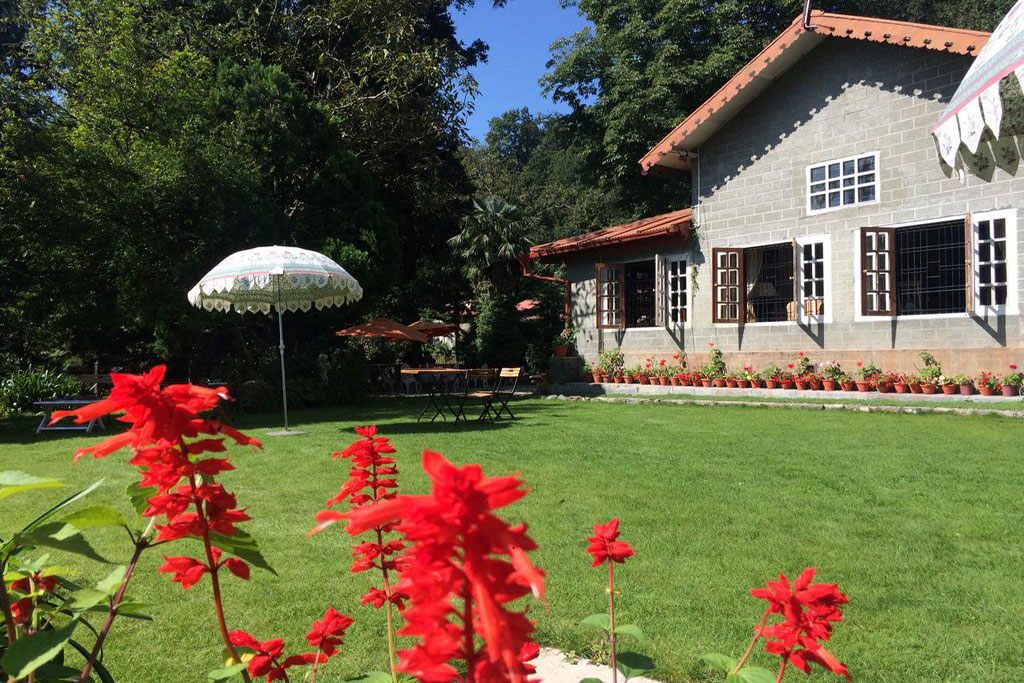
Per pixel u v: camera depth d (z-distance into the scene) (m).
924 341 11.62
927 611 2.99
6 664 1.05
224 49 18.80
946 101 11.32
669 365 15.44
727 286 14.16
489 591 0.63
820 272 13.09
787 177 13.47
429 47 20.28
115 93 14.26
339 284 10.41
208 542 1.18
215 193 14.34
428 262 26.66
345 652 2.71
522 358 23.75
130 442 1.08
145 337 16.84
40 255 12.75
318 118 18.03
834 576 3.45
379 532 1.73
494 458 7.17
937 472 6.02
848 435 8.37
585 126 24.78
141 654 2.75
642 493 5.41
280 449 8.35
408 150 22.03
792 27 12.59
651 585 3.37
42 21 14.80
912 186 11.77
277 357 16.20
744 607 3.08
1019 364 10.59
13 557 1.43
